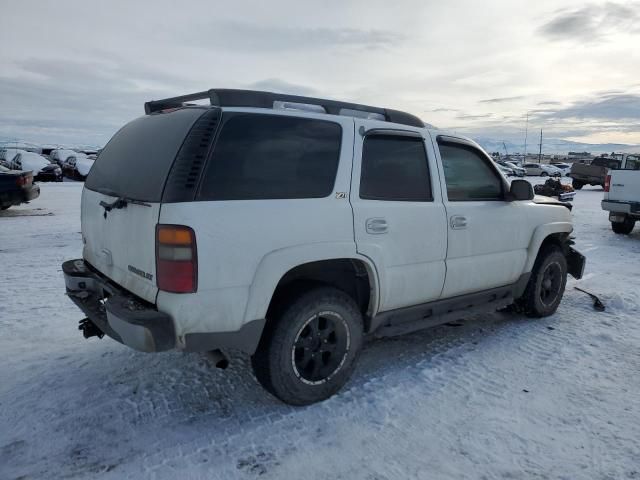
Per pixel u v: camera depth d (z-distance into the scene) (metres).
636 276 7.10
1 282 6.19
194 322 2.76
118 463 2.69
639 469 2.71
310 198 3.17
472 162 4.31
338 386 3.42
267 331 3.12
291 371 3.16
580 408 3.34
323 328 3.35
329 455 2.80
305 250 3.08
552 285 5.27
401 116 3.96
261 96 3.24
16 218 12.24
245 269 2.86
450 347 4.36
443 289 4.01
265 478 2.60
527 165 47.00
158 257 2.73
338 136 3.38
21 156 26.09
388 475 2.64
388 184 3.61
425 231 3.77
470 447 2.89
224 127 2.93
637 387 3.65
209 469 2.66
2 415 3.12
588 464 2.75
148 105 3.88
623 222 10.89
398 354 4.19
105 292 3.43
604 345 4.46
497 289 4.57
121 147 3.56
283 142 3.12
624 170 10.51
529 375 3.82
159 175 2.84
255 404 3.32
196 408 3.26
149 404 3.30
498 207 4.44
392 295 3.64
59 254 8.02
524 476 2.65
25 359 3.95
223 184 2.85
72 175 27.73
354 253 3.32
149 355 4.05
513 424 3.13
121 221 3.08
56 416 3.12
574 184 28.80
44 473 2.59
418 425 3.11
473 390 3.57
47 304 5.34
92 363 3.89
